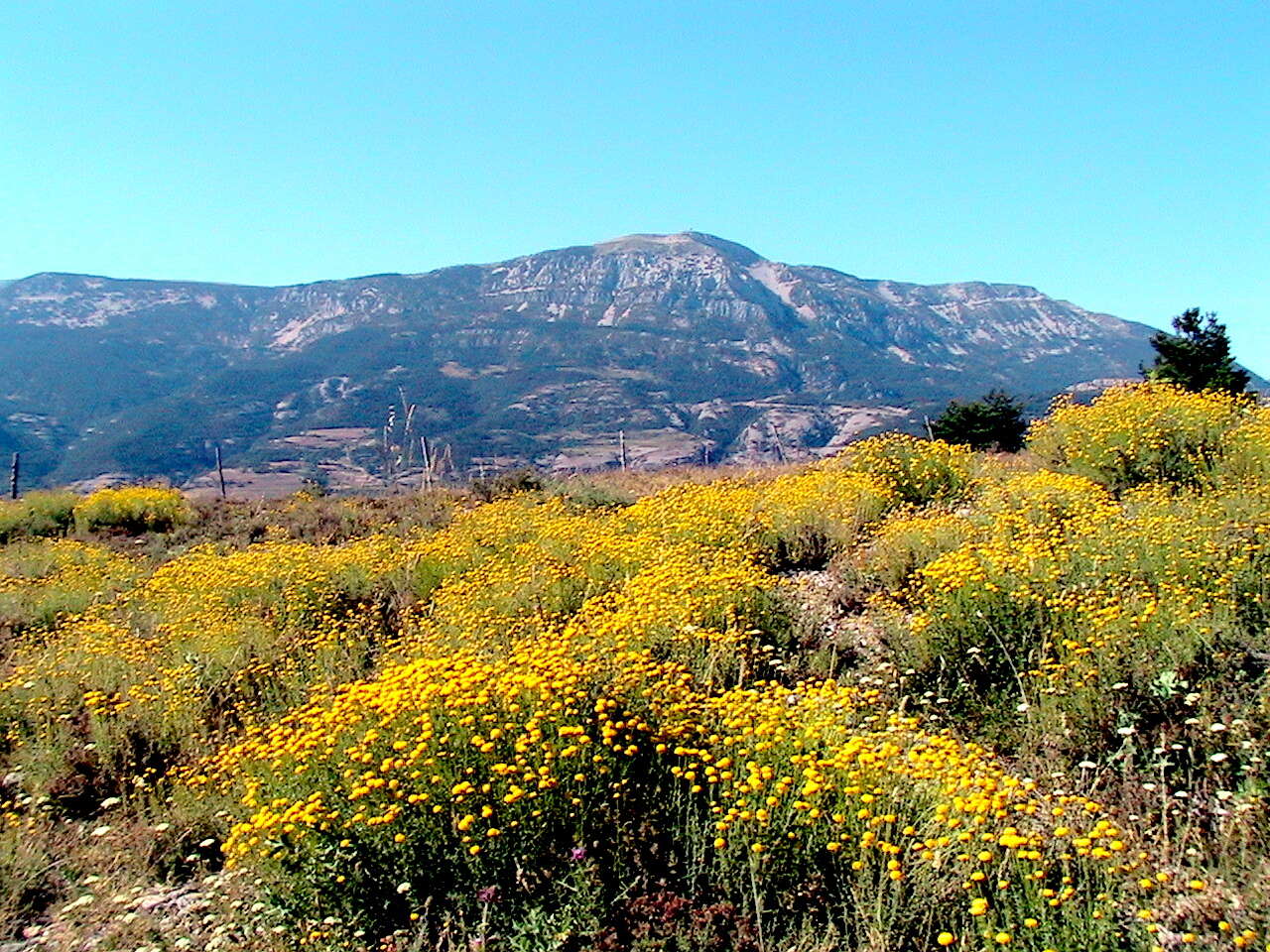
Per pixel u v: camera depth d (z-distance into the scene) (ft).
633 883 13.47
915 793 13.92
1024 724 18.21
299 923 14.12
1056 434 43.04
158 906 15.98
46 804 20.34
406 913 14.08
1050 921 11.47
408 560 39.04
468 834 14.02
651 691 17.85
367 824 14.35
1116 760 16.38
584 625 24.75
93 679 26.48
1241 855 12.84
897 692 20.93
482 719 15.78
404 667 19.21
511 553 37.11
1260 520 25.16
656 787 15.29
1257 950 11.10
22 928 15.76
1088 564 23.61
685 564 28.76
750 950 12.48
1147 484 34.86
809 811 13.60
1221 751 15.57
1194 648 17.84
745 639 23.25
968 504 37.96
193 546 53.01
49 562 47.42
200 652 28.45
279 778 16.81
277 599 34.86
